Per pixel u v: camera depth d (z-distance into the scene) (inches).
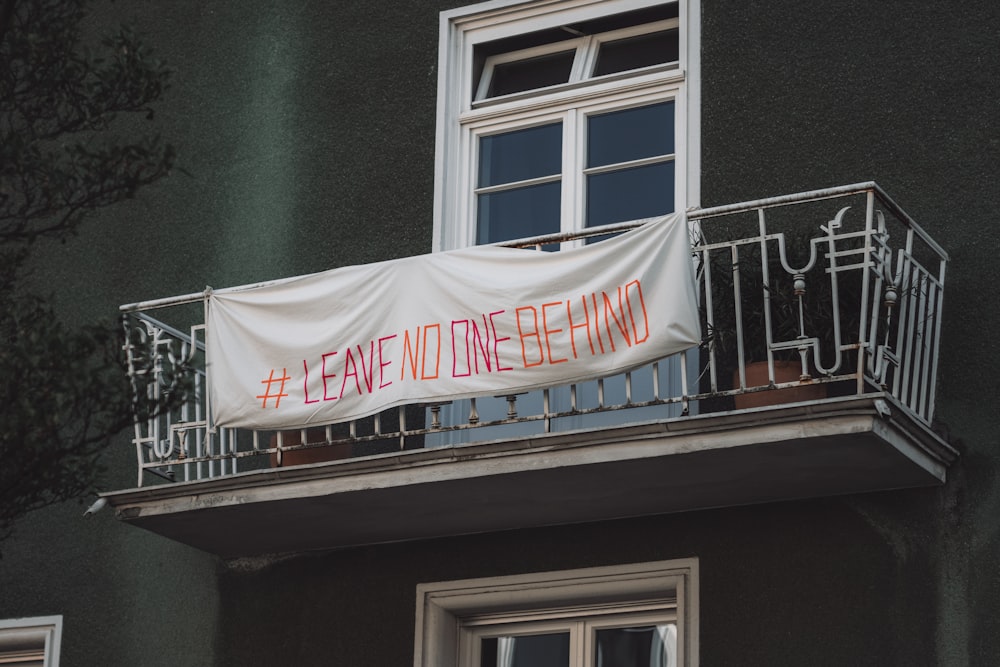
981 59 358.6
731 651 340.5
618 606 362.3
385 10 428.1
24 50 300.2
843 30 373.4
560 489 346.6
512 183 404.2
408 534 378.0
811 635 335.0
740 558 346.6
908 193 355.3
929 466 328.2
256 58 439.8
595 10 407.2
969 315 341.7
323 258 412.5
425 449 343.3
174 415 412.5
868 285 323.0
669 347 323.0
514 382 336.8
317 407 354.3
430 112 413.1
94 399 286.0
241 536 382.9
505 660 371.9
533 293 338.0
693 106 383.6
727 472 334.0
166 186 438.3
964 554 327.9
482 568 371.2
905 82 363.6
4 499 280.5
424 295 349.7
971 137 354.0
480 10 416.8
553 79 413.7
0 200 302.5
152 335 383.9
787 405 314.3
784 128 371.9
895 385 322.0
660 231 328.8
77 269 440.8
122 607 403.9
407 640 372.8
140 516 370.6
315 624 383.6
